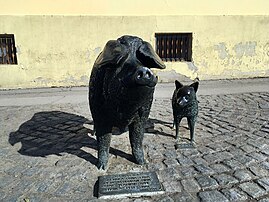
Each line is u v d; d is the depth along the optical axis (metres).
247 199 2.79
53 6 8.18
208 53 8.93
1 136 4.67
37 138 4.54
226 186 3.02
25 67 8.41
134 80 2.25
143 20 8.44
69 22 8.24
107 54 2.54
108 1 8.30
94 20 8.30
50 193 2.98
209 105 6.24
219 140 4.20
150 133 4.55
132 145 3.54
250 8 8.91
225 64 9.11
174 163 3.53
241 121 5.04
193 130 4.08
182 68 8.85
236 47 9.04
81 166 3.53
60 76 8.55
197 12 8.68
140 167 3.45
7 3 8.08
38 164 3.62
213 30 8.80
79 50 8.45
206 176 3.21
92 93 3.13
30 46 8.30
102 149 3.48
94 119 3.31
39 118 5.60
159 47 8.86
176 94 3.98
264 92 7.35
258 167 3.38
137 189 2.96
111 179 3.17
